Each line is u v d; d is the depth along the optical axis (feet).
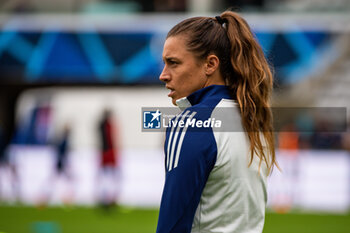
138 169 106.32
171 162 16.10
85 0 138.10
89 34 132.67
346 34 131.95
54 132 124.16
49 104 126.62
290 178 96.73
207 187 16.29
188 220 15.78
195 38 17.29
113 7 139.44
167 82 17.71
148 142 118.32
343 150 109.70
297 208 95.76
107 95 130.00
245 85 17.52
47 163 106.63
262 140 17.98
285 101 134.10
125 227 73.51
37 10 136.56
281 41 130.11
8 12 135.64
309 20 131.75
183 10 139.13
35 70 133.69
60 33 132.46
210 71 17.39
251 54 17.87
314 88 136.98
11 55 132.87
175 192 15.71
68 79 144.97
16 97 156.35
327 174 99.91
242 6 138.00
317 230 71.77
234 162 16.33
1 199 106.93
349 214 88.69
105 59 133.28
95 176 103.71
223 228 16.30
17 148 108.47
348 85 137.39
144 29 132.77
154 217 83.61
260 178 17.24
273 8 136.26
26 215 85.40
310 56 131.13
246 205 16.56
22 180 107.04
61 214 86.69
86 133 123.65
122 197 105.40
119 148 107.65
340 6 133.39
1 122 159.22
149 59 133.28
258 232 17.12
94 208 94.12
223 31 17.78
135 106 122.83
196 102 17.40
